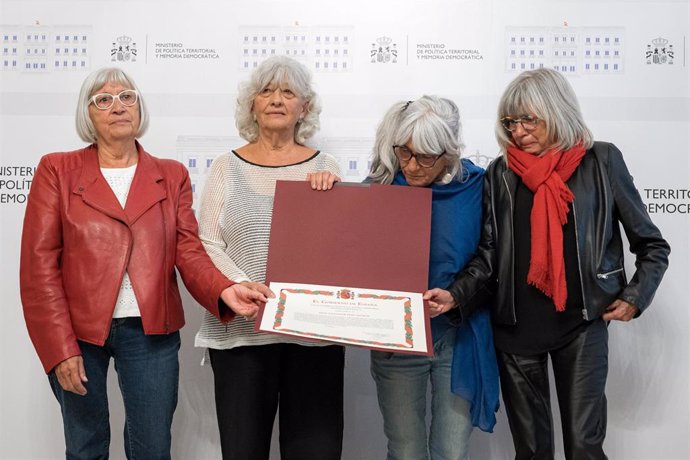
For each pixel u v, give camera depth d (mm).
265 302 1561
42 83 2242
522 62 2215
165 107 2234
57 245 1635
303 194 1683
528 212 1696
